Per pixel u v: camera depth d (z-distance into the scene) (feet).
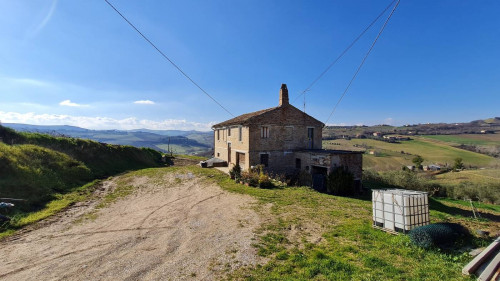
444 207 64.95
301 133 88.48
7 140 76.54
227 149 99.81
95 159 91.61
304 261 22.66
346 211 40.81
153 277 21.38
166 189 62.95
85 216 41.47
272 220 35.94
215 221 36.70
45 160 67.15
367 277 19.39
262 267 22.27
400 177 107.24
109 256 26.02
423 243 24.50
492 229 31.53
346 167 71.26
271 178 72.08
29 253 27.17
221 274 21.43
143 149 135.33
